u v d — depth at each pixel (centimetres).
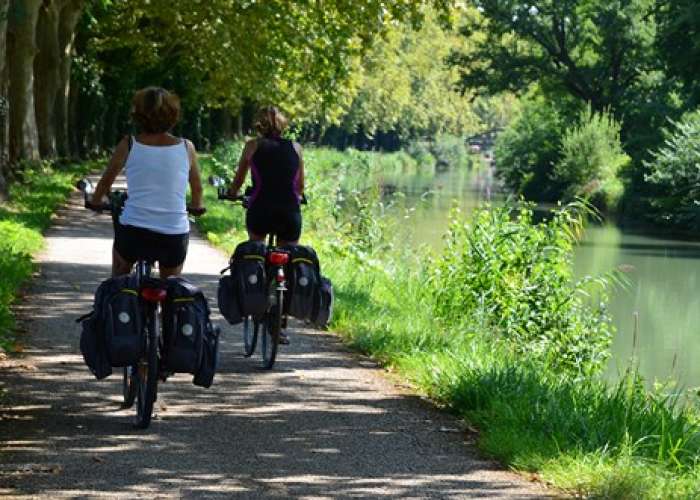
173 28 8012
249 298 1797
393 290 3094
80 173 7600
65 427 1422
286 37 6638
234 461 1301
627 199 11056
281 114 1881
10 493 1140
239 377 1789
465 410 1588
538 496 1197
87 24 8819
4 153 5388
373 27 5484
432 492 1203
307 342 2142
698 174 9700
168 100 1443
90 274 2908
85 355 1403
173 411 1535
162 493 1161
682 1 10544
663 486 1206
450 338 2177
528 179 14000
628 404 1598
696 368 3584
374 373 1872
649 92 14000
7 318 2075
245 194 1900
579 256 7112
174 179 1438
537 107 15600
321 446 1386
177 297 1413
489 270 3147
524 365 1875
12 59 6159
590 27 14225
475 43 14988
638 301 5175
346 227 5031
